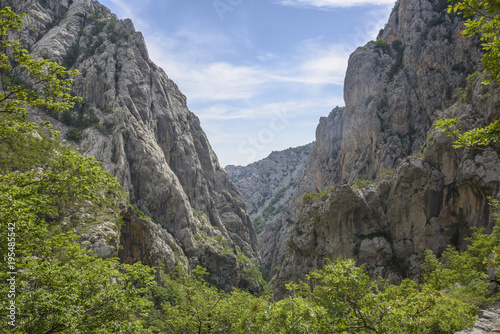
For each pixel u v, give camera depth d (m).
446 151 75.75
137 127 137.50
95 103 141.50
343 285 17.98
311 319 17.52
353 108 158.00
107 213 75.50
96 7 189.88
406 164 80.12
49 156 65.56
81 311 16.34
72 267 18.42
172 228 130.75
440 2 141.25
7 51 88.62
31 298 14.93
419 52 136.00
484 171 66.94
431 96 127.25
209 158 196.50
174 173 157.12
